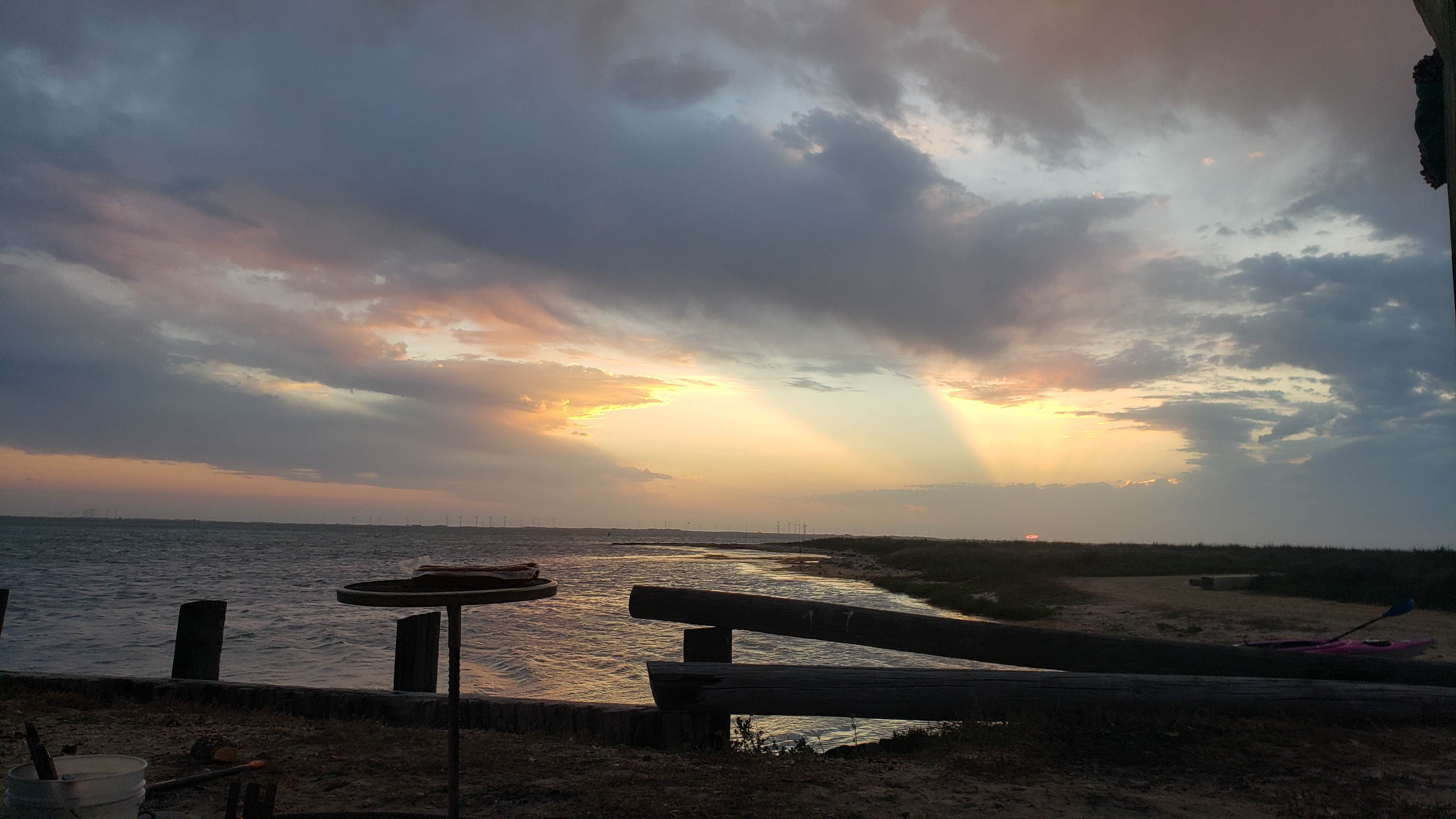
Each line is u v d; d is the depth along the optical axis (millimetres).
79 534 154500
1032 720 5656
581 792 4402
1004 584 31078
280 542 127875
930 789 4535
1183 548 47406
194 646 7641
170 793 4266
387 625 20844
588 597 31938
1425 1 1951
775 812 4078
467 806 4156
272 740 5527
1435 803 4297
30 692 7082
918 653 6625
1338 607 19391
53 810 2658
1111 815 4117
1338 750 5250
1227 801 4352
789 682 5707
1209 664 6641
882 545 106062
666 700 5699
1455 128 1764
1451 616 16938
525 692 11883
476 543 155625
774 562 85438
